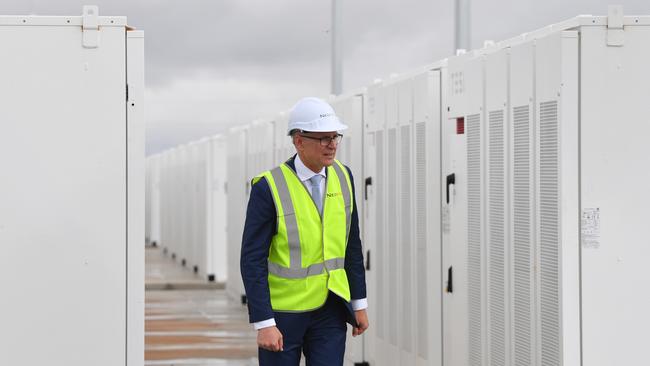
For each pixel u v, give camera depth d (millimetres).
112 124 6344
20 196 6297
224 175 25969
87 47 6328
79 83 6320
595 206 6637
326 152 6418
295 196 6465
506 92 7523
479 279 8211
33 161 6309
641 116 6637
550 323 6863
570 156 6629
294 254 6477
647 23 6617
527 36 7594
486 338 8086
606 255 6656
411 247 10219
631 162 6652
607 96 6625
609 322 6660
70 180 6332
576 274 6660
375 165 11453
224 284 25766
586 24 6594
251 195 6484
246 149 20062
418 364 10055
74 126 6328
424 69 10031
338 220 6539
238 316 19672
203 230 26844
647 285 6676
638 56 6625
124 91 6340
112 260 6348
